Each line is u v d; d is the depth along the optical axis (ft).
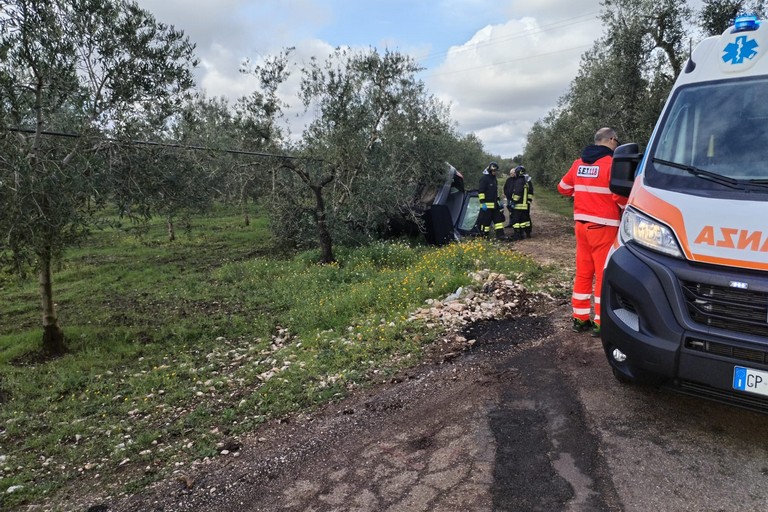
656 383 10.23
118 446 13.60
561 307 20.62
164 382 18.19
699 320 9.43
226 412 14.58
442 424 12.02
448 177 44.27
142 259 45.88
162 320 26.78
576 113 58.70
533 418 11.68
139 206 22.27
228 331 24.07
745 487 8.71
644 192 11.35
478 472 9.88
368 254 36.96
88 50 20.36
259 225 68.23
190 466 12.01
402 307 22.57
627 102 46.62
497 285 23.61
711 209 9.72
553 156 94.89
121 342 23.48
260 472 11.15
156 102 22.18
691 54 12.91
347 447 11.66
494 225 43.70
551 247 37.68
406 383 14.87
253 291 31.53
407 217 42.86
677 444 10.09
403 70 39.47
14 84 17.89
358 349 18.04
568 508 8.61
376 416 13.03
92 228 21.21
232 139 36.09
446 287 24.29
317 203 37.27
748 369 8.78
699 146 11.18
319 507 9.53
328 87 34.94
